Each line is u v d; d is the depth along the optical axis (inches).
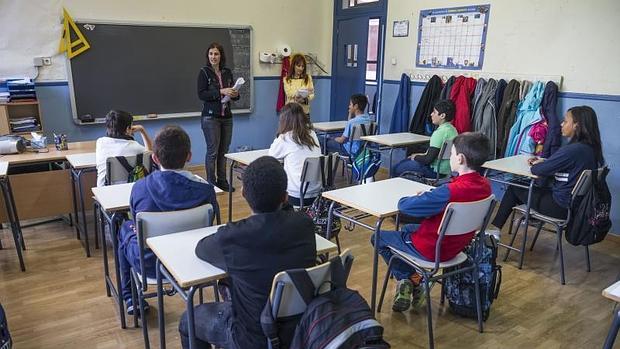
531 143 157.8
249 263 54.9
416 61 204.2
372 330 47.6
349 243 140.4
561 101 156.4
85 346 89.0
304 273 52.2
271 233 55.0
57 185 133.9
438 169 153.5
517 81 164.7
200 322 65.6
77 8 182.5
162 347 74.2
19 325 95.2
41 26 175.9
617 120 143.9
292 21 241.0
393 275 105.4
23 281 113.6
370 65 229.9
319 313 49.3
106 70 192.1
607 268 128.0
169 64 206.8
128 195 94.8
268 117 245.1
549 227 156.8
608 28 142.1
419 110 195.9
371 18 224.4
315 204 116.1
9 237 139.7
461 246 88.4
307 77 226.5
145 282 76.4
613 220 148.5
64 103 186.5
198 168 224.2
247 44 227.5
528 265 128.6
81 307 102.6
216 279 59.8
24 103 165.3
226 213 163.3
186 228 75.5
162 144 77.5
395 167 164.7
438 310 104.1
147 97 204.1
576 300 110.2
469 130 177.8
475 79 178.9
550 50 156.9
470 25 179.5
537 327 98.5
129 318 98.2
